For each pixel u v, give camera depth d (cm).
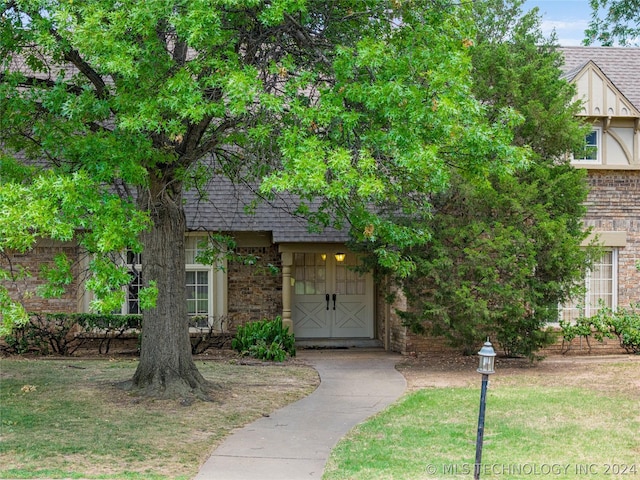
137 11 791
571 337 1627
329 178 854
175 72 877
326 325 1881
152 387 1141
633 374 1403
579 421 997
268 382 1309
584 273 1477
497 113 1427
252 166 1095
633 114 1706
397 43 969
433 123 835
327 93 880
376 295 1888
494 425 973
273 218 1686
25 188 752
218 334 1700
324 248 1684
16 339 1576
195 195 1700
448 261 1399
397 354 1700
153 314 1167
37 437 885
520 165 964
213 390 1196
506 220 1445
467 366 1514
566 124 1431
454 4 986
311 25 1027
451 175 1352
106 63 791
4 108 970
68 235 724
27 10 902
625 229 1731
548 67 1471
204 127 1066
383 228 1163
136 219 824
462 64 896
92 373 1345
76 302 1656
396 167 981
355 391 1241
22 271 806
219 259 1364
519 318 1435
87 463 782
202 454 830
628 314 1684
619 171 1727
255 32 980
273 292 1753
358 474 746
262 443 884
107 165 838
